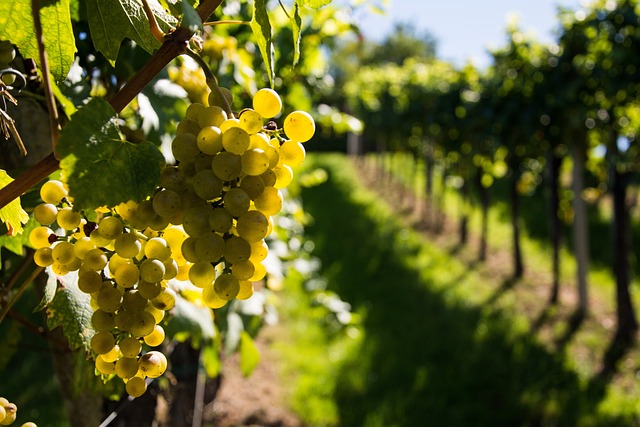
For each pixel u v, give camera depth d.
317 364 6.62
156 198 0.70
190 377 3.26
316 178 6.62
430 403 5.80
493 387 6.21
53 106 0.76
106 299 0.77
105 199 0.68
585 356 7.07
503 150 10.74
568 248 11.55
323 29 3.90
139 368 0.80
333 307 4.84
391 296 9.02
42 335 1.82
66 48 0.89
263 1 0.84
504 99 10.02
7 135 1.06
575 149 8.48
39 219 0.80
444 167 13.73
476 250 12.05
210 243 0.72
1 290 1.30
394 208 16.53
